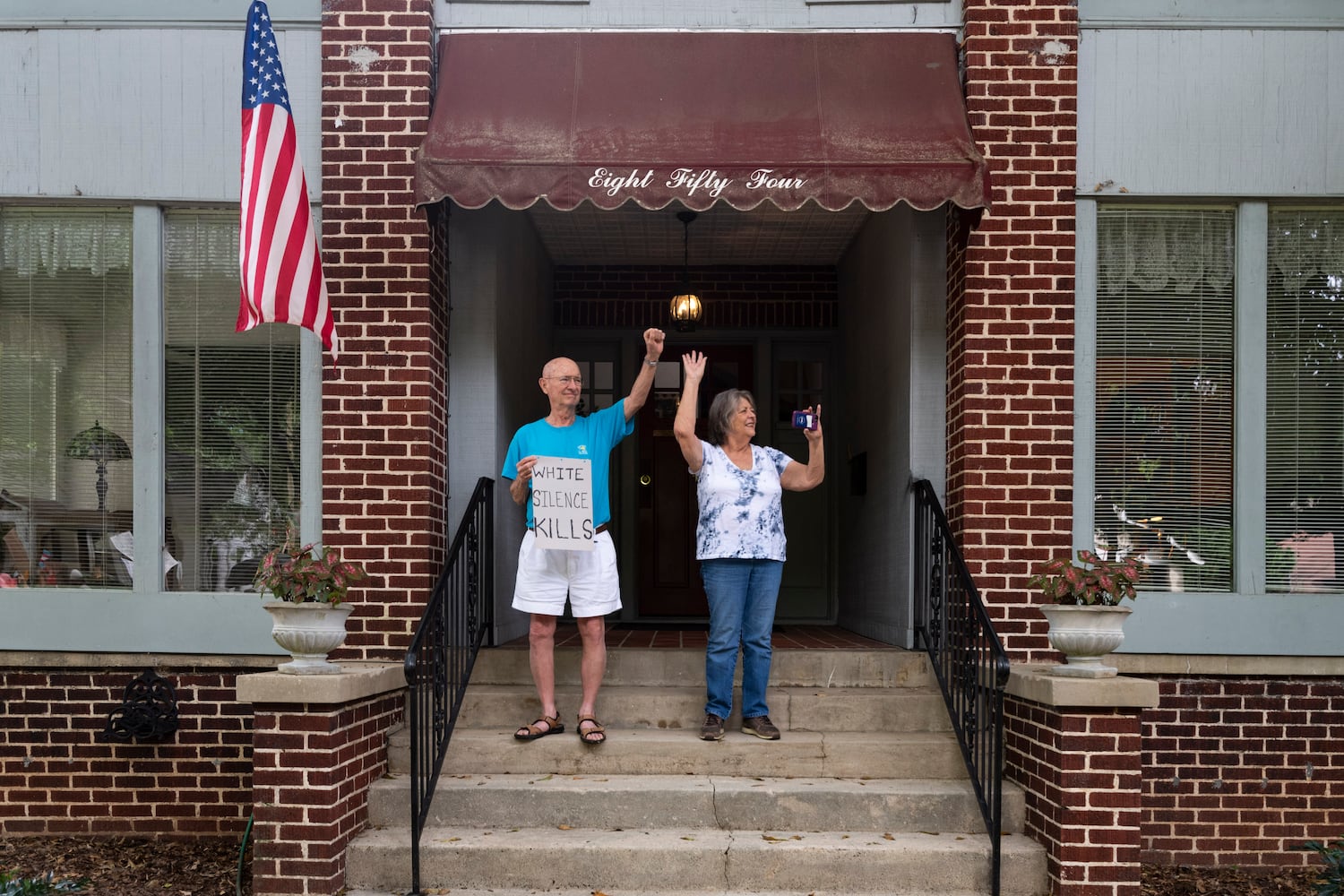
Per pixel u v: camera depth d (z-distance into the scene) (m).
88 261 5.52
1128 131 5.28
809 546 8.39
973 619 4.57
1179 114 5.28
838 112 5.03
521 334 6.65
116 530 5.45
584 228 7.30
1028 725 4.57
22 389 5.51
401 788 4.57
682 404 4.75
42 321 5.52
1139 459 5.37
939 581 5.17
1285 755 5.15
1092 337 5.30
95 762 5.26
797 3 5.38
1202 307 5.40
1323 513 5.31
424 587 5.15
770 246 7.81
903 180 4.77
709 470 4.80
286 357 5.46
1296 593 5.27
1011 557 5.14
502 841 4.29
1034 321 5.20
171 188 5.37
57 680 5.28
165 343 5.49
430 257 5.25
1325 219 5.40
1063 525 5.15
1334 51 5.28
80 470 5.47
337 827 4.19
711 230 7.40
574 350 8.48
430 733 4.73
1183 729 5.17
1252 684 5.17
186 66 5.38
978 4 5.25
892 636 5.98
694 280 8.35
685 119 4.99
